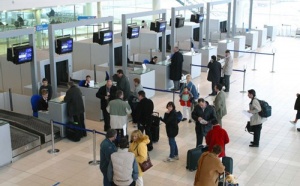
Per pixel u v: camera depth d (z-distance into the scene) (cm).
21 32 929
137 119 879
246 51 1919
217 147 599
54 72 1020
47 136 907
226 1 1861
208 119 826
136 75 1246
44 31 2078
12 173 766
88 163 812
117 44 1472
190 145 907
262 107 876
